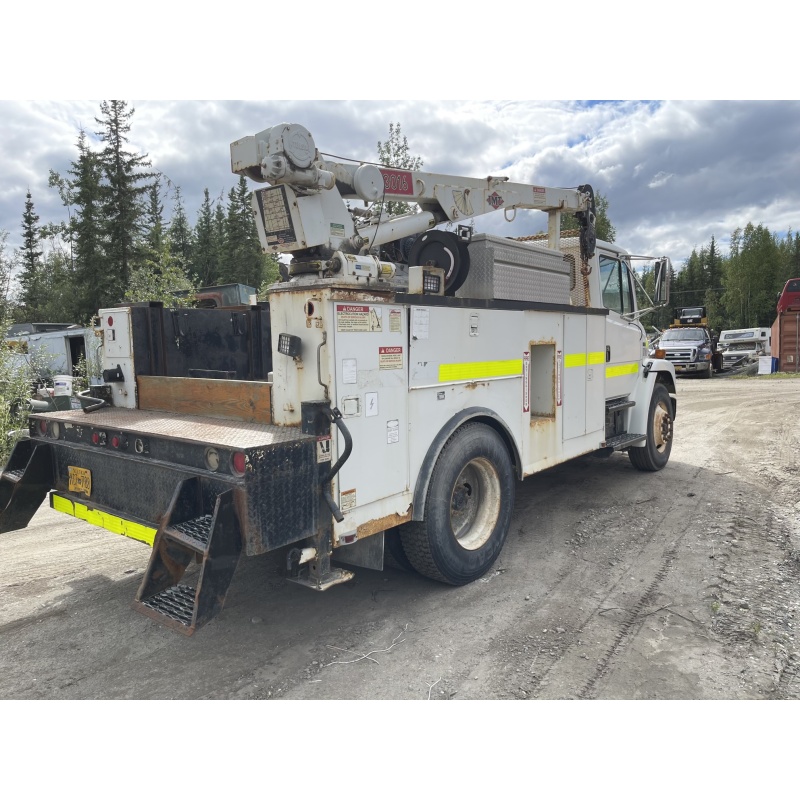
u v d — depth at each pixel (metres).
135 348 3.96
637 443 6.21
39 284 39.97
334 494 2.92
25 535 5.00
